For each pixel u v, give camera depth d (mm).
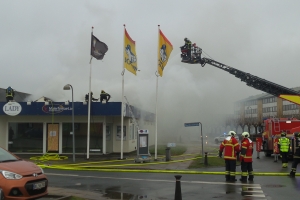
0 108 22984
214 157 21281
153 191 10828
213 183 12523
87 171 15938
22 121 23750
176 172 15430
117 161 19531
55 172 15547
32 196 8023
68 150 23406
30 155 23078
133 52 20844
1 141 23641
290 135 20984
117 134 24031
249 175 13227
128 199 9609
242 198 9820
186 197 9953
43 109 22766
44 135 23562
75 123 23562
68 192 10375
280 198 9828
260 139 23844
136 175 14602
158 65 20281
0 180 7762
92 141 23344
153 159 20062
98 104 22188
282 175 14773
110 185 11914
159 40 20359
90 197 9766
